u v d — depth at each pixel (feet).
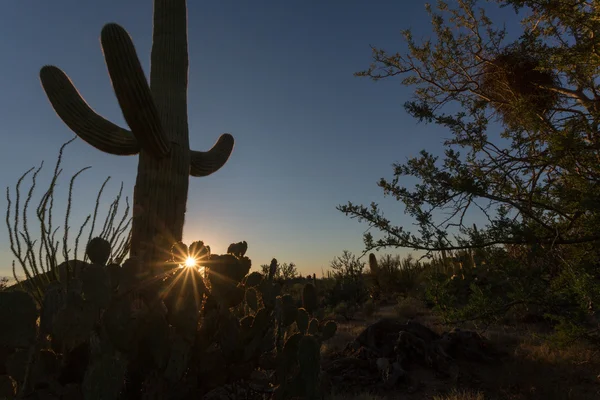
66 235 16.44
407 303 41.70
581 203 12.94
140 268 9.68
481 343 23.84
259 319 11.48
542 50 16.28
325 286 67.56
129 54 17.93
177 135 22.80
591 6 14.48
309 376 10.44
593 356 19.57
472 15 21.38
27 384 8.40
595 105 16.02
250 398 12.84
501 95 20.18
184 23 25.41
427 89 23.72
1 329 8.36
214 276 11.37
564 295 14.78
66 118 21.67
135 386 9.43
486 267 15.65
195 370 10.77
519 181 15.47
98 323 9.02
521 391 18.08
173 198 21.80
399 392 19.38
